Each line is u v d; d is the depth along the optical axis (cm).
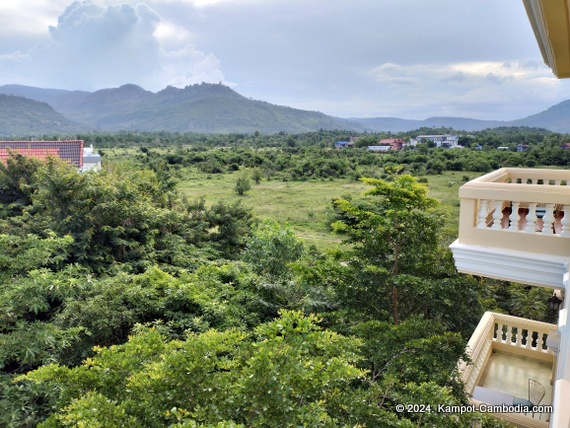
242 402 271
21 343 518
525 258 382
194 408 281
